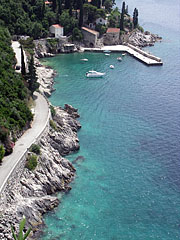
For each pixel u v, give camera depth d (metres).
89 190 59.50
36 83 85.88
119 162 69.88
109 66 144.88
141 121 90.44
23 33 150.00
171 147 77.31
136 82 125.19
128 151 74.50
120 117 92.06
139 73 137.75
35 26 151.00
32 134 65.25
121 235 49.88
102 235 49.50
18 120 64.25
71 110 90.69
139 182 63.38
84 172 65.00
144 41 197.00
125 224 52.19
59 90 109.50
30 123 69.56
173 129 86.56
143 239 49.50
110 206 55.91
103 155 72.12
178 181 64.44
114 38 184.25
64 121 80.88
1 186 45.97
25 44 135.12
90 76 126.12
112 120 89.69
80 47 168.75
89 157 70.81
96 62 149.62
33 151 59.41
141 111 97.38
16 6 149.25
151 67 148.75
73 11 176.62
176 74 139.00
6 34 114.38
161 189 61.69
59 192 57.88
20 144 60.50
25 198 50.84
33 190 53.38
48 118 72.56
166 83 126.06
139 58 158.62
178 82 127.94
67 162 64.75
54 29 159.88
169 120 92.06
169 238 50.06
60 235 48.47
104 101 103.06
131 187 61.66
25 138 63.28
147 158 72.12
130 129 85.19
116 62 152.62
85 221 51.91
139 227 51.88
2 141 56.19
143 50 180.75
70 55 158.50
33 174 55.69
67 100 101.19
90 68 138.88
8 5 146.00
